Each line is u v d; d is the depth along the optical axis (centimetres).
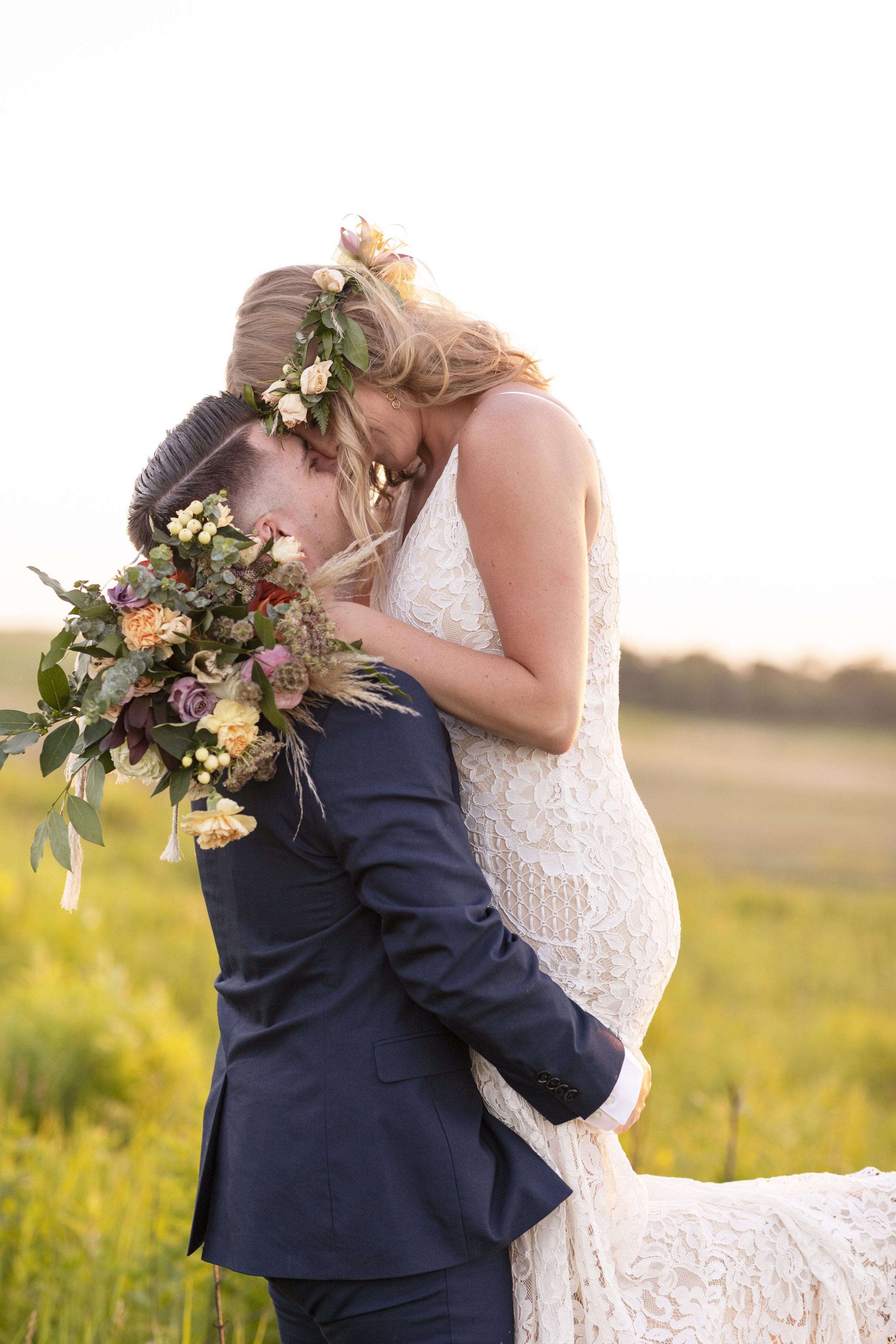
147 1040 464
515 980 146
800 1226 173
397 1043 151
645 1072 162
